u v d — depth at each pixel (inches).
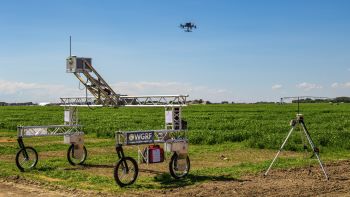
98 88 590.2
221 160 754.2
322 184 514.0
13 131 1518.2
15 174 585.9
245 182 528.7
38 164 680.4
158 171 625.0
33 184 521.3
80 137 690.8
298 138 980.6
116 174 500.4
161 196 454.6
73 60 571.8
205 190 483.2
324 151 872.9
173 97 562.9
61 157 792.3
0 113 2923.2
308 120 1914.4
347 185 508.1
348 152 869.2
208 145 1015.0
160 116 2311.8
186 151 568.1
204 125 1517.0
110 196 454.3
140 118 2110.0
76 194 465.7
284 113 2758.4
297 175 578.2
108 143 1060.5
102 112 2997.0
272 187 496.4
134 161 522.0
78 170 639.1
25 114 2741.1
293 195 456.8
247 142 981.2
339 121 1755.7
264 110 3353.8
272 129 1288.1
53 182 530.0
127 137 519.5
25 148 628.7
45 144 1027.3
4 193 474.3
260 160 753.0
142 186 510.0
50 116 2410.2
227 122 1721.2
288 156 806.5
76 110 701.9
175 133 578.6
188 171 578.9
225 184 516.7
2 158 780.0
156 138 559.8
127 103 600.1
